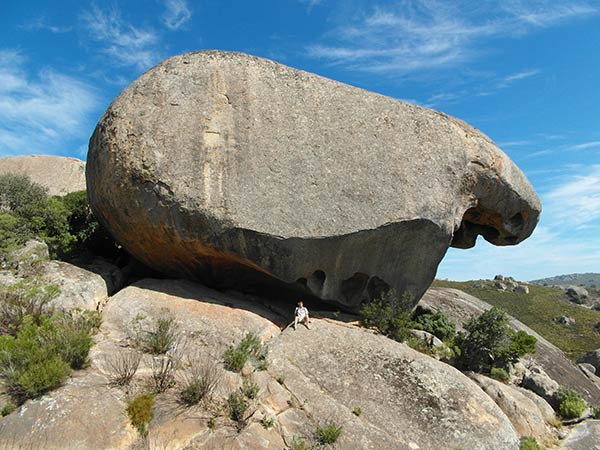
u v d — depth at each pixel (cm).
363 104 1327
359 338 1164
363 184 1233
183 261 1286
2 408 770
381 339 1184
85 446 723
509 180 1452
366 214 1209
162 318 1098
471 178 1393
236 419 840
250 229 1133
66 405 775
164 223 1159
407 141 1318
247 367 987
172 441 770
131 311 1106
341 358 1076
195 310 1166
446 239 1330
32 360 825
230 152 1173
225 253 1184
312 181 1200
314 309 1394
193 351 1008
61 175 2519
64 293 1102
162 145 1152
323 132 1252
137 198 1156
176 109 1187
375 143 1284
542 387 1326
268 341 1108
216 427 812
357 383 1006
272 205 1159
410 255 1323
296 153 1211
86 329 983
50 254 1327
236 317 1174
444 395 1024
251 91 1241
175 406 827
